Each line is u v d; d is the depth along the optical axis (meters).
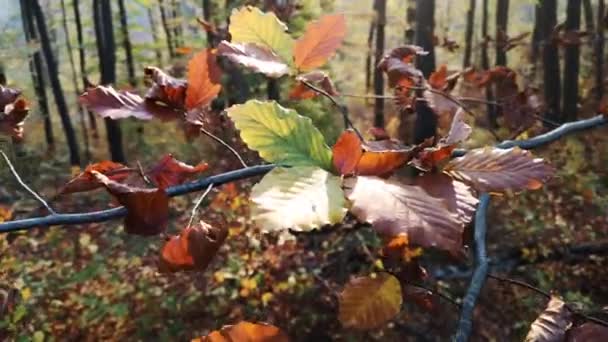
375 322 0.86
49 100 17.91
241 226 4.82
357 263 5.41
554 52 11.21
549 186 6.90
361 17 10.45
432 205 0.46
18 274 5.25
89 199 8.31
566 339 0.75
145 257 5.83
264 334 0.57
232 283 5.29
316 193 0.47
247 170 0.75
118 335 4.91
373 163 0.57
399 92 1.95
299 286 5.19
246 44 0.86
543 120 2.38
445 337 5.05
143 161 10.95
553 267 5.87
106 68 13.69
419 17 8.09
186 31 14.13
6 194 8.12
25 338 4.43
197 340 0.58
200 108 0.88
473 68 2.53
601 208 6.60
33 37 14.47
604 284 5.57
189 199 5.91
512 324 5.23
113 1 15.84
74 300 5.07
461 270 5.59
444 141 0.70
